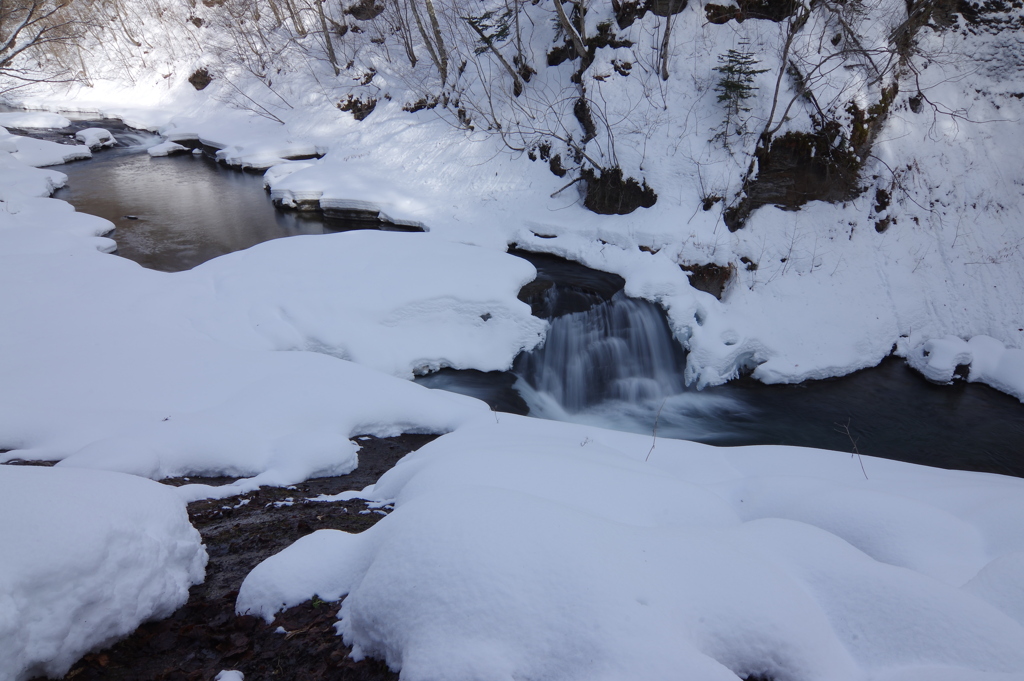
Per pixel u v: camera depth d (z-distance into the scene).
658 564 2.58
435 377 10.14
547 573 2.43
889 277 12.62
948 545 3.78
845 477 5.91
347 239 12.20
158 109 25.16
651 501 4.01
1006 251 13.23
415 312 10.18
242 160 19.16
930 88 14.03
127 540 2.87
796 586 2.70
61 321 8.59
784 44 12.95
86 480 3.04
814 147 12.54
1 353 7.67
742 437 9.95
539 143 15.47
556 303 11.38
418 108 18.95
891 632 2.55
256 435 6.20
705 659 2.14
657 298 11.58
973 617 2.51
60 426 5.68
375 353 9.55
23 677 2.43
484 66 17.64
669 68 13.76
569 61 15.94
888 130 13.39
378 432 7.24
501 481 4.04
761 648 2.37
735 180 12.47
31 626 2.42
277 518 4.65
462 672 2.18
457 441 5.89
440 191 15.87
